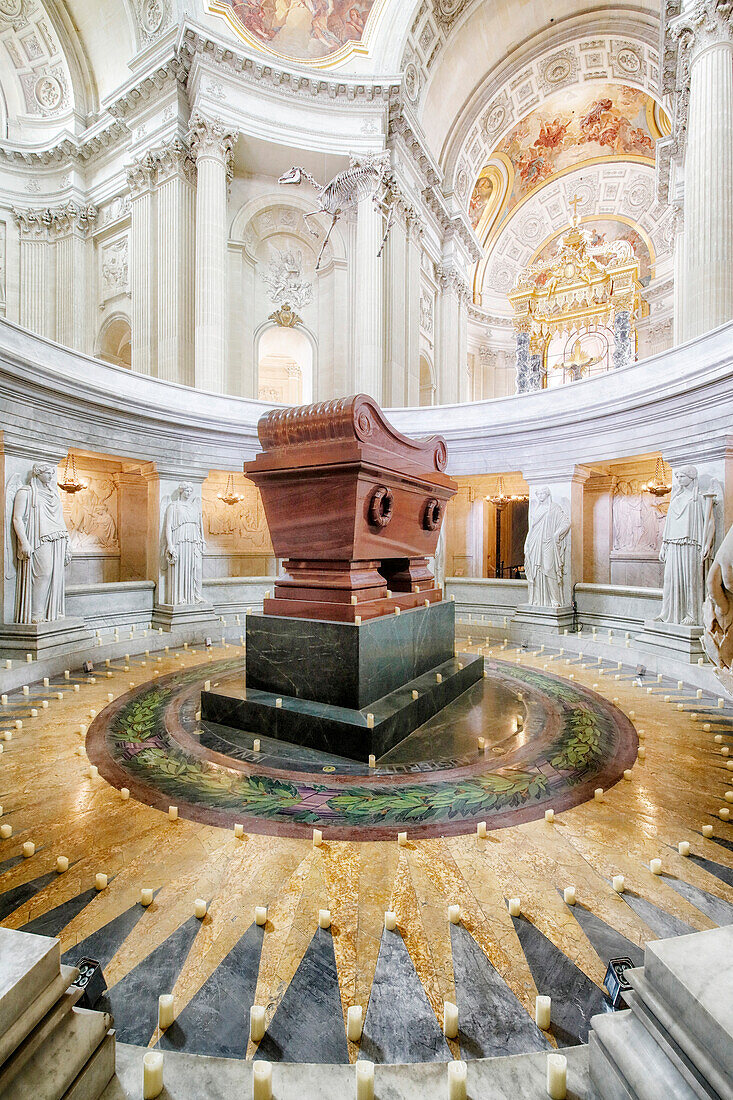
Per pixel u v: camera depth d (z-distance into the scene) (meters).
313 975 1.74
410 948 1.86
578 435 7.78
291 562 3.99
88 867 2.32
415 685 4.24
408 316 14.80
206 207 11.56
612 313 17.69
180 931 1.94
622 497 8.92
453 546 11.24
